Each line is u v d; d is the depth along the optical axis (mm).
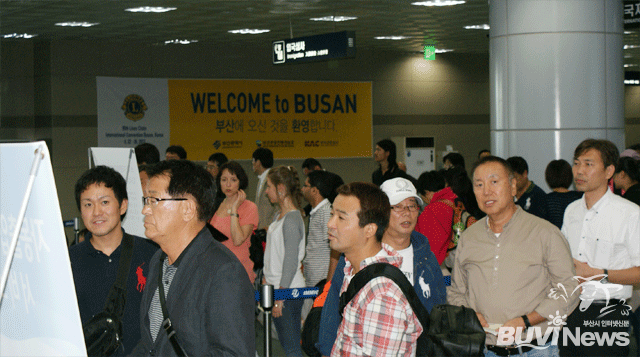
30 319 1381
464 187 5113
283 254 4883
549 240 2885
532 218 2963
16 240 1261
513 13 6371
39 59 13180
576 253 3414
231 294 1888
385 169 8219
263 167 7578
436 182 5352
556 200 5129
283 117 15148
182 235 2020
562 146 6195
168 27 11477
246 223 4848
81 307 2598
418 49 15977
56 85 13000
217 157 8023
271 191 4906
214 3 9148
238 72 14672
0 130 13086
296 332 4883
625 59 17500
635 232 3191
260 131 14914
